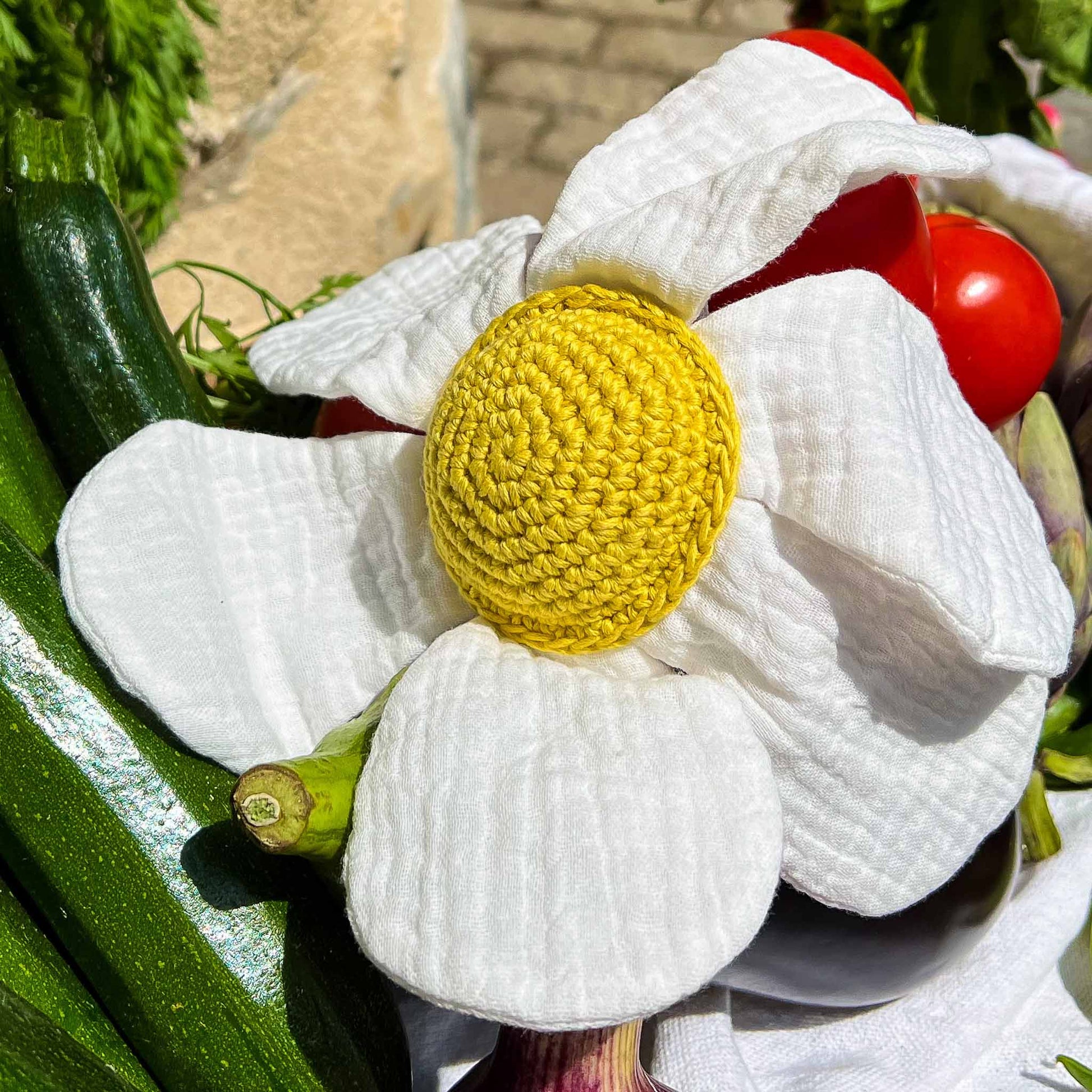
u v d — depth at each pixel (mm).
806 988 272
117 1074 230
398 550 245
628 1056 234
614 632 210
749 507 209
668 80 1007
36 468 284
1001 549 211
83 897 234
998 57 435
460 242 324
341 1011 242
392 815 204
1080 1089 299
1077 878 333
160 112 340
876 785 219
